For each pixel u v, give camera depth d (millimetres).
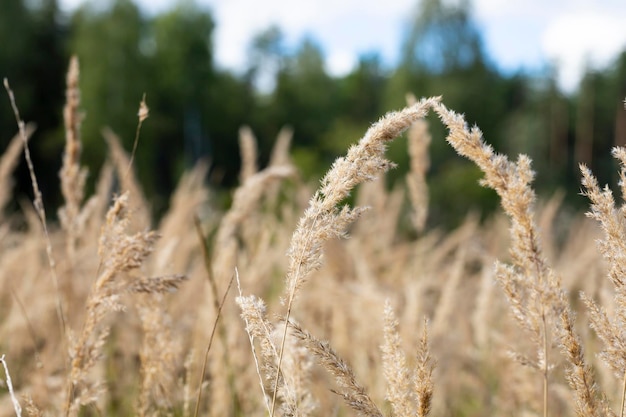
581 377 1552
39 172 39250
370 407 1479
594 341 2922
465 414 3641
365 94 73125
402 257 5504
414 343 3113
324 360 1482
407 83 45250
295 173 4309
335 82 70312
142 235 1939
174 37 49594
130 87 40469
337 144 42375
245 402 2959
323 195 1492
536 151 52375
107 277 1932
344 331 3438
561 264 5266
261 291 4000
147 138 40344
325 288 3930
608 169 46250
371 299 3514
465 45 45625
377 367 3016
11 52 43125
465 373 3748
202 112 51344
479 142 1496
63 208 3277
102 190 4078
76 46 42375
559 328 1559
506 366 2922
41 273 4711
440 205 25703
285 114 61719
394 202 6504
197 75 50031
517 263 1546
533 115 58406
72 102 3131
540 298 1527
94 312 1941
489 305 3852
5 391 3111
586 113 61688
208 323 3111
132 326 3348
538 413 2617
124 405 3082
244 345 3127
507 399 2963
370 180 1456
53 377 2902
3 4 44094
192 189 4934
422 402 1529
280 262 4711
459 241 5586
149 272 2895
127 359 3371
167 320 2385
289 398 1614
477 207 25125
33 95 43500
